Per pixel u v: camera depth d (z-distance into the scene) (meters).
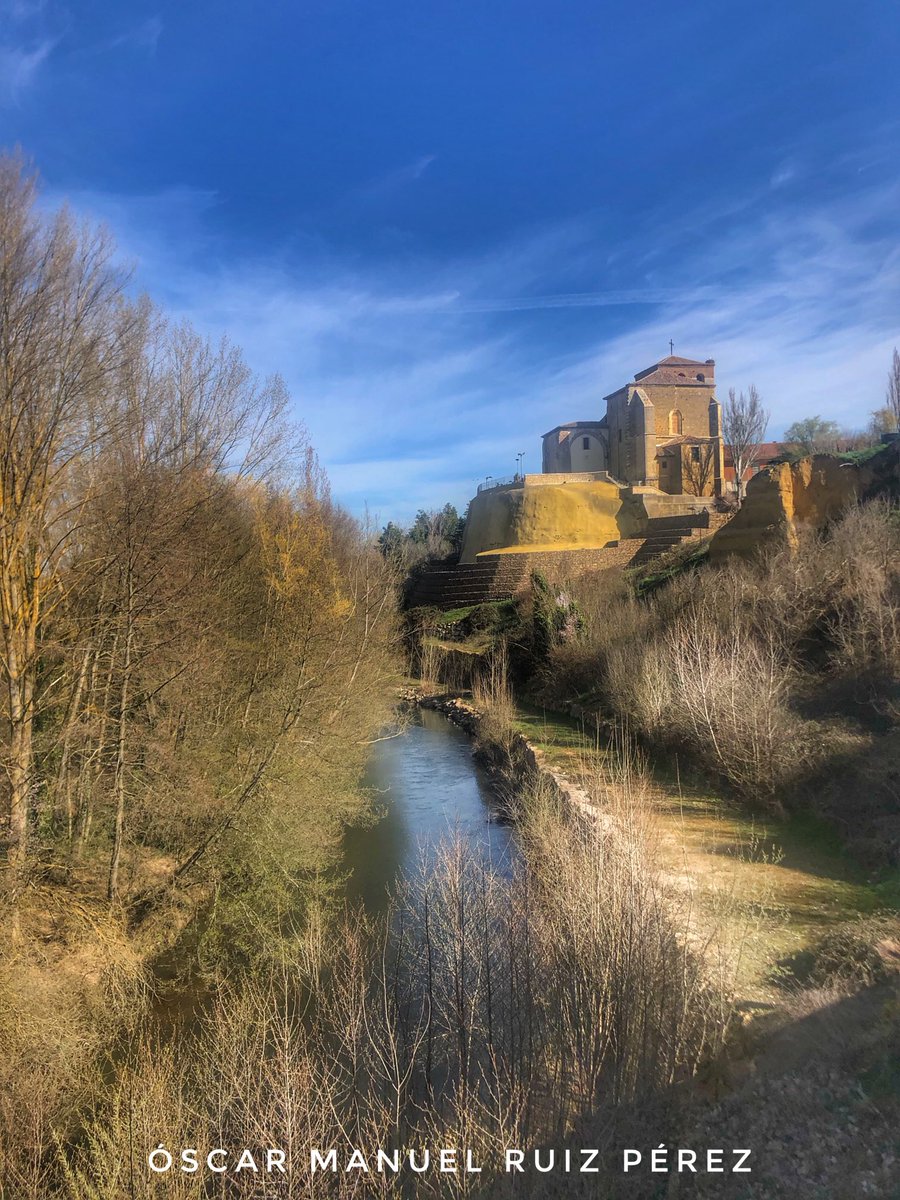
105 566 10.55
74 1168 6.50
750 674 15.19
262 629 14.60
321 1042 7.76
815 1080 5.58
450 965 7.57
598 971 6.39
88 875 11.03
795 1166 4.82
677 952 6.76
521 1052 6.33
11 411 9.45
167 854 12.84
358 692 17.27
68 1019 7.99
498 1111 5.66
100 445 10.98
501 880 9.87
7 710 9.68
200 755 12.39
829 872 10.16
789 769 12.87
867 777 11.70
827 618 17.41
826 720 14.27
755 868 10.29
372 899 12.34
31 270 9.52
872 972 6.79
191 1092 7.04
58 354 9.91
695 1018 6.33
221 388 13.80
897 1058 5.53
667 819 12.66
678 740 16.64
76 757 11.59
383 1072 6.77
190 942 11.12
